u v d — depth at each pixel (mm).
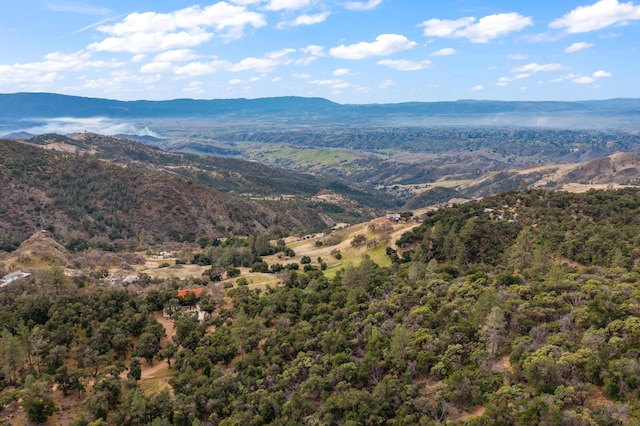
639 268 77312
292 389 58562
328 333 66625
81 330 78375
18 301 81125
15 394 57500
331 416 50375
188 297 96062
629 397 41344
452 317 62281
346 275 92375
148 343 75438
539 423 40312
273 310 85125
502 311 56969
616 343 47094
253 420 53688
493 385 47688
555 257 96688
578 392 42562
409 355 56125
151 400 59656
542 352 48375
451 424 42344
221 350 71188
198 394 59844
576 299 61312
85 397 61906
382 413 48500
